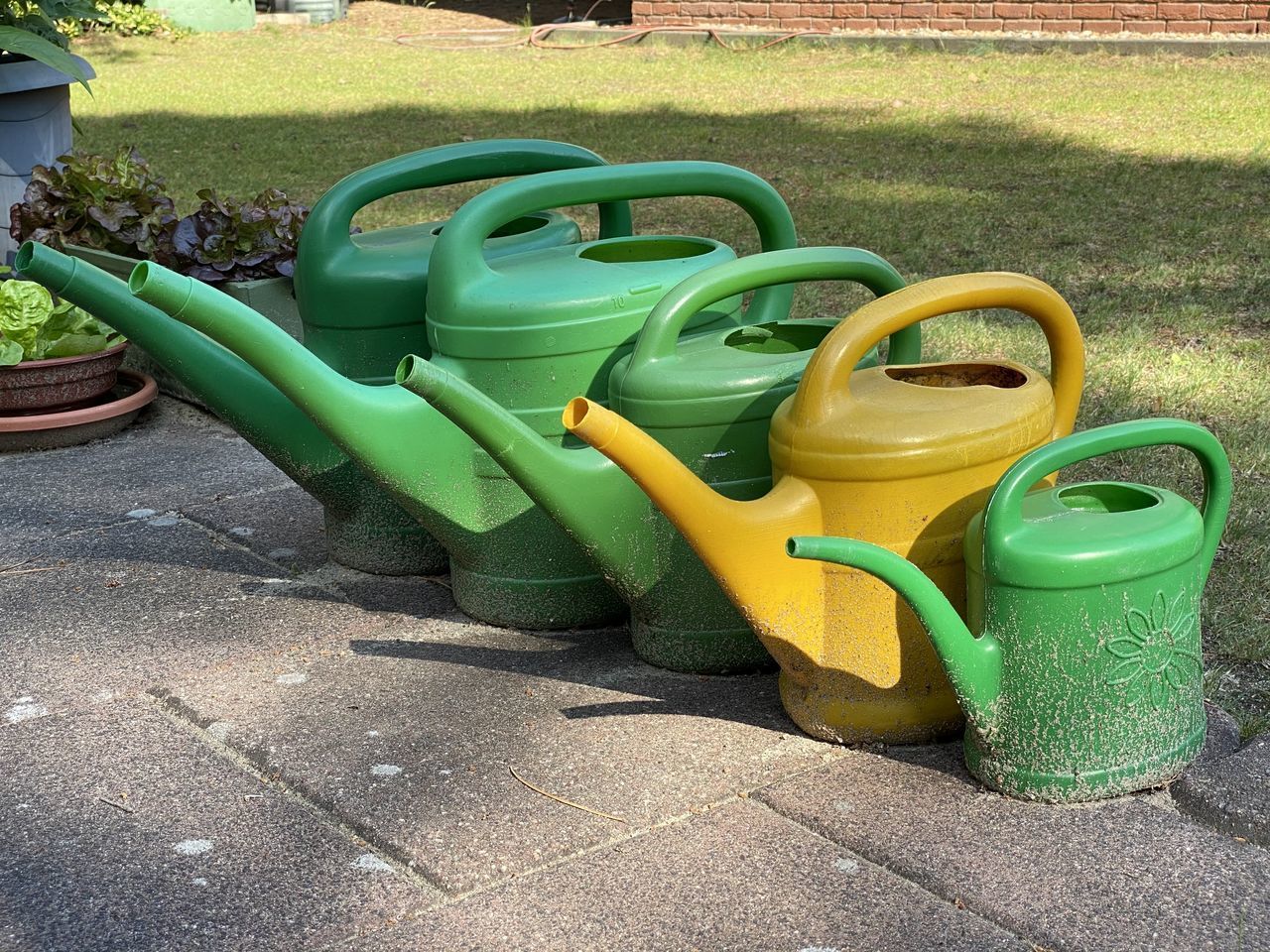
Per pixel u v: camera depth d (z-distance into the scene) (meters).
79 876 2.06
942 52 11.31
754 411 2.40
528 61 11.90
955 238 5.63
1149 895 1.92
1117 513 2.11
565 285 2.59
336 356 2.97
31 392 4.02
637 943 1.88
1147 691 2.09
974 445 2.20
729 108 9.32
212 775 2.33
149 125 9.30
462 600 2.89
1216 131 7.75
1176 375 3.90
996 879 1.96
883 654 2.26
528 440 2.35
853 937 1.87
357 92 10.56
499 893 1.99
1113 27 10.88
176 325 2.77
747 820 2.14
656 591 2.55
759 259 2.48
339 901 1.99
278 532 3.39
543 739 2.39
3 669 2.72
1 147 4.86
